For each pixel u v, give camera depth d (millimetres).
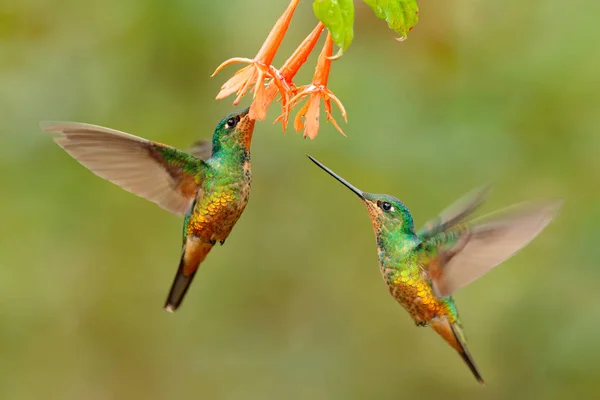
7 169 11344
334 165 11602
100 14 11320
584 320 10930
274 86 5164
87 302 12625
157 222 12500
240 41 11430
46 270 12031
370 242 13164
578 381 10883
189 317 13594
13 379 12508
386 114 11375
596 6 10609
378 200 6684
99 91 11555
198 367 13695
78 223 11820
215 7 11086
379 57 11406
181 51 11438
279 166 12562
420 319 6754
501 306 11922
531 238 6211
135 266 12617
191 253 6488
